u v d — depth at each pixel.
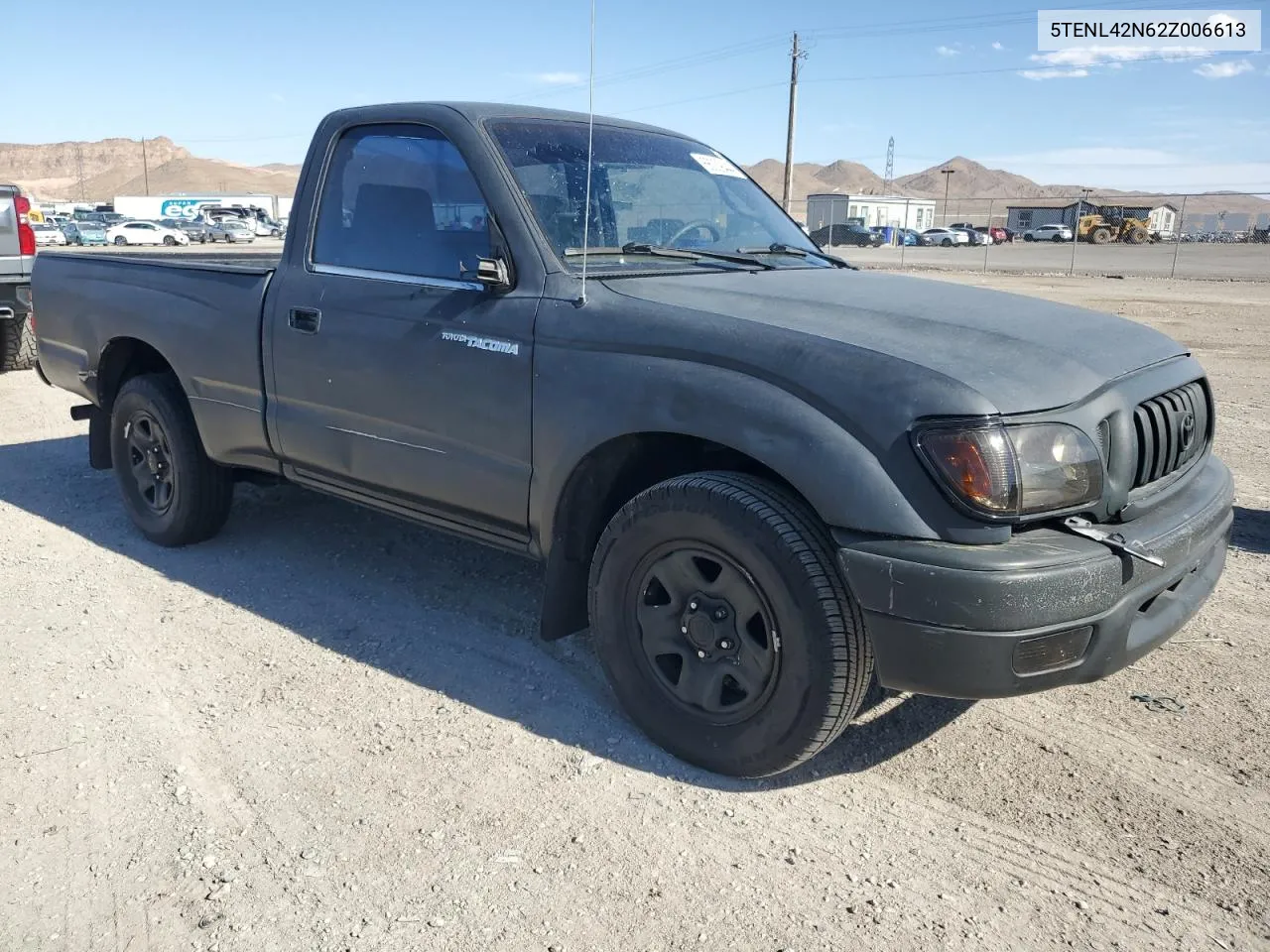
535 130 3.72
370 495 3.94
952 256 45.19
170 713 3.35
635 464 3.29
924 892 2.53
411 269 3.68
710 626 2.94
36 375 9.65
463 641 3.93
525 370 3.25
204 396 4.44
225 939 2.35
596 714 3.38
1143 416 2.86
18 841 2.69
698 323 2.95
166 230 54.19
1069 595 2.51
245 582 4.50
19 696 3.44
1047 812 2.86
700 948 2.33
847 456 2.60
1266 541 5.12
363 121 3.91
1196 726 3.32
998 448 2.50
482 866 2.61
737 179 4.40
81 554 4.84
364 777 2.99
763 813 2.85
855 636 2.69
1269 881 2.57
